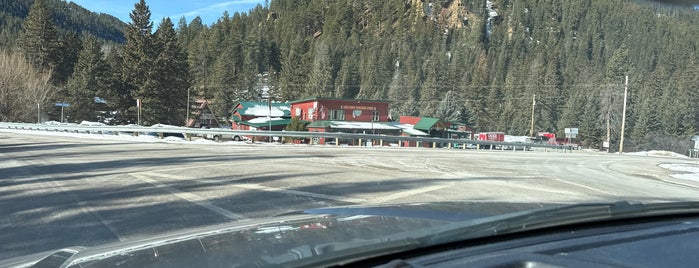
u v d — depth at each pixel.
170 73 65.12
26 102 54.16
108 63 69.25
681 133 74.38
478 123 97.62
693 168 21.28
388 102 61.81
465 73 108.75
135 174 10.38
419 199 8.00
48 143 21.00
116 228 5.50
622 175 15.81
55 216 6.10
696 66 79.06
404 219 2.18
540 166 17.70
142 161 13.30
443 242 1.75
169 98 65.12
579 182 12.25
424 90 106.19
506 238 1.91
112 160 13.43
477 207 2.62
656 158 35.38
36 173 10.41
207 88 104.62
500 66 121.50
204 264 1.50
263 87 125.31
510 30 170.12
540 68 102.31
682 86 78.00
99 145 20.22
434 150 27.33
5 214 6.20
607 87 79.88
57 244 4.81
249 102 71.25
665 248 1.71
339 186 9.34
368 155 19.11
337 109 59.78
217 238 1.90
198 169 11.50
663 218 2.41
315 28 195.25
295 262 1.47
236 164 12.95
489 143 35.31
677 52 96.38
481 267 1.44
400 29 179.38
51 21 72.62
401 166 14.44
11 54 63.25
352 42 155.38
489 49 149.62
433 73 107.88
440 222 2.03
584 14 162.88
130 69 63.84
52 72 67.94
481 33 163.00
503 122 97.00
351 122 57.72
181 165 12.38
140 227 5.55
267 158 15.47
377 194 8.47
